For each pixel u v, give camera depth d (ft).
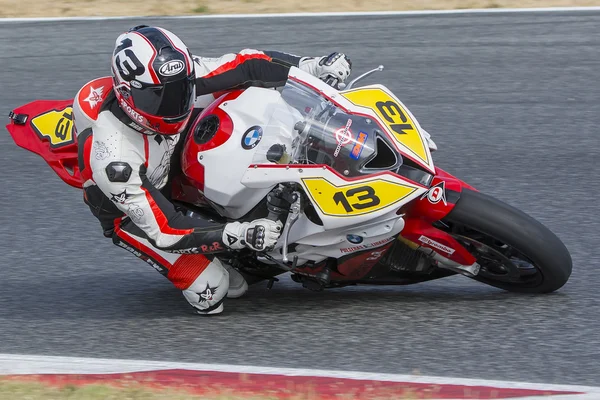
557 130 86.84
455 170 79.20
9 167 84.58
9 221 72.84
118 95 48.03
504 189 74.64
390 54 107.86
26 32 120.98
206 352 48.91
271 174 48.11
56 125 56.80
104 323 54.13
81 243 68.39
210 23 120.06
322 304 55.31
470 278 56.80
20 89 102.47
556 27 114.83
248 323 52.80
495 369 45.24
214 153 50.16
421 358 46.78
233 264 55.77
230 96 52.26
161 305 56.95
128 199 49.34
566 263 50.37
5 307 57.47
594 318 50.88
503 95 96.02
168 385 42.73
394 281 54.44
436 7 124.47
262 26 118.01
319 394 41.06
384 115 49.60
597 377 44.16
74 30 120.78
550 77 100.12
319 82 51.21
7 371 46.47
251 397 39.86
